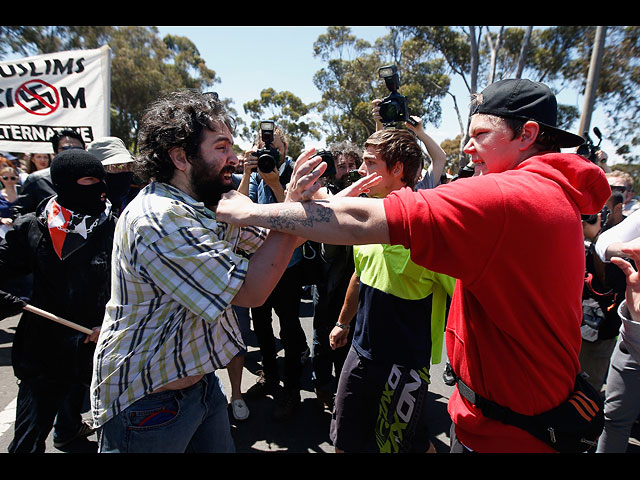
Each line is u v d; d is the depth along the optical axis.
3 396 2.99
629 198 3.56
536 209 0.97
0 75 4.22
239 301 1.17
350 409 1.85
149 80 21.98
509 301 1.04
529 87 1.16
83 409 2.83
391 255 1.71
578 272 1.09
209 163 1.25
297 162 1.15
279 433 2.64
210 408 1.49
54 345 1.92
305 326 4.54
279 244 1.18
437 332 1.81
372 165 1.90
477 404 1.20
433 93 21.98
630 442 2.67
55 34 16.86
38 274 1.97
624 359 2.05
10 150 4.29
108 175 3.29
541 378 1.10
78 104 4.27
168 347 1.23
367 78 24.59
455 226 0.96
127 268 1.19
